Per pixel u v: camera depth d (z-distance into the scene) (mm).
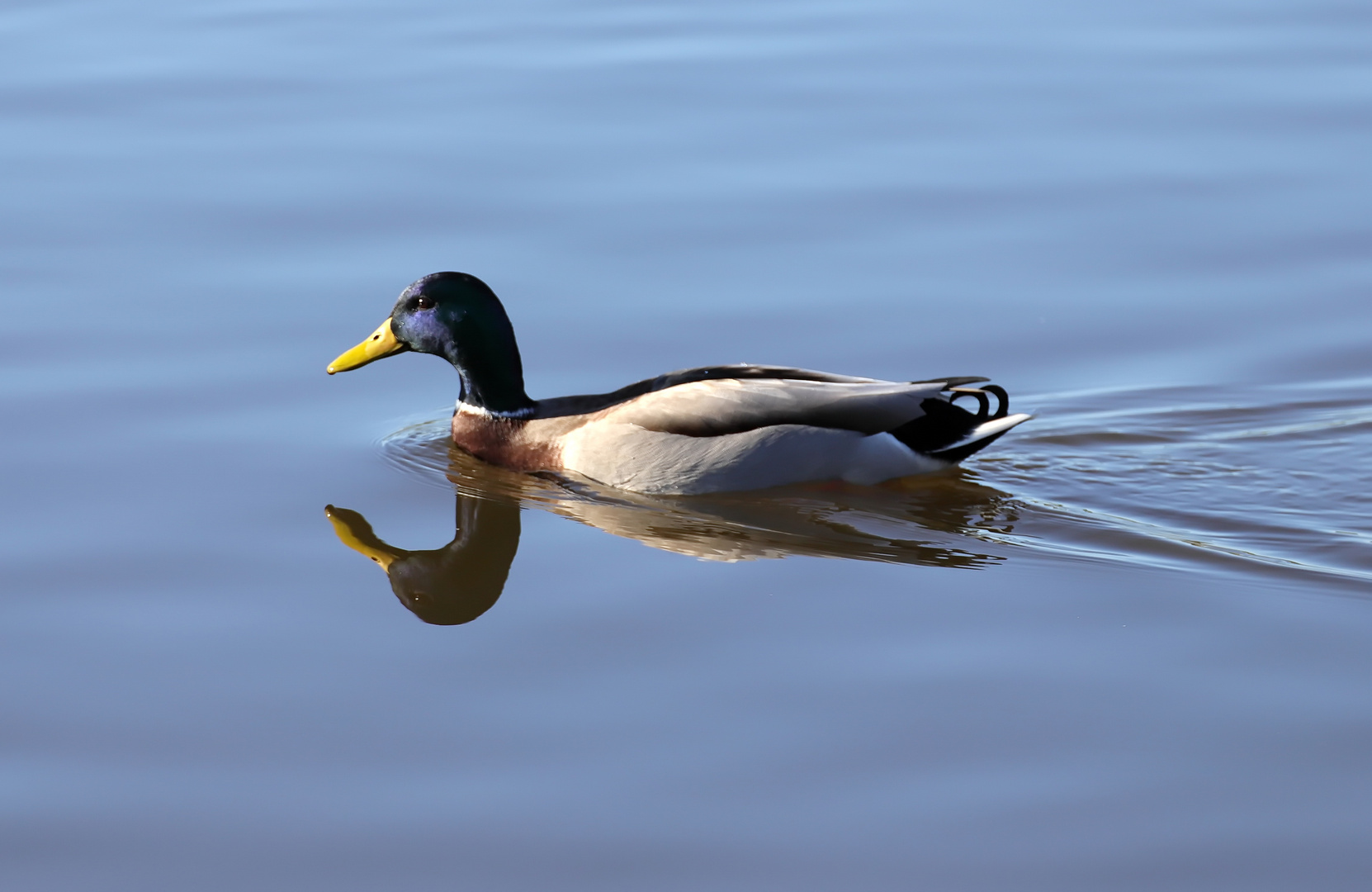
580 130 20703
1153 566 11945
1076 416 14898
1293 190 18891
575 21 24766
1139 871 8273
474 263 17547
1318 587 11500
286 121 21125
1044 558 12133
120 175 19531
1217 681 10023
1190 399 15102
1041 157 19859
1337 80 21875
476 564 12102
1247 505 13203
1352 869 8242
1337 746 9266
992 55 23109
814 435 13445
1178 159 19734
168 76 22625
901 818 8734
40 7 25469
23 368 15258
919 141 20281
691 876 8336
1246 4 24922
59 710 9922
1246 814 8680
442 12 25250
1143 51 23125
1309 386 15227
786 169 19578
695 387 13680
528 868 8422
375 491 13516
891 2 25469
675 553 12242
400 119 21109
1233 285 16969
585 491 13750
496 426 14445
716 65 22859
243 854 8562
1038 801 8828
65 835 8734
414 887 8297
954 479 13844
